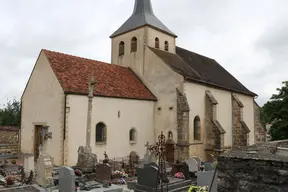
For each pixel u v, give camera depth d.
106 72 24.11
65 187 11.90
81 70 21.91
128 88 23.84
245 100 32.28
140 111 23.77
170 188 13.52
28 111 22.08
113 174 16.44
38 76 21.27
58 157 18.55
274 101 30.22
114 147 21.22
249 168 4.91
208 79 27.19
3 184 13.48
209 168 16.77
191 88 24.36
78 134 19.09
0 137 27.53
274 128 30.78
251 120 33.03
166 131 24.17
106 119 20.78
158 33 28.58
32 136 21.44
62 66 20.83
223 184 5.28
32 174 14.26
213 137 25.00
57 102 19.17
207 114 25.64
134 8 30.28
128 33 28.91
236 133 29.05
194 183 14.91
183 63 28.02
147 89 26.06
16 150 24.70
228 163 5.23
